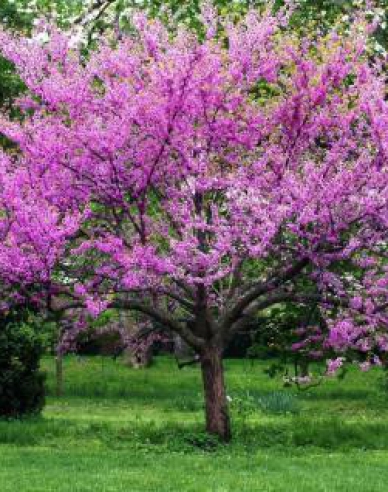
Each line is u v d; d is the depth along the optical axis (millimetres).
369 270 10961
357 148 11078
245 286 12125
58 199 10773
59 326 11664
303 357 12938
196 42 10273
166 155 10844
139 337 12836
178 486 8680
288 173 10117
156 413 17250
